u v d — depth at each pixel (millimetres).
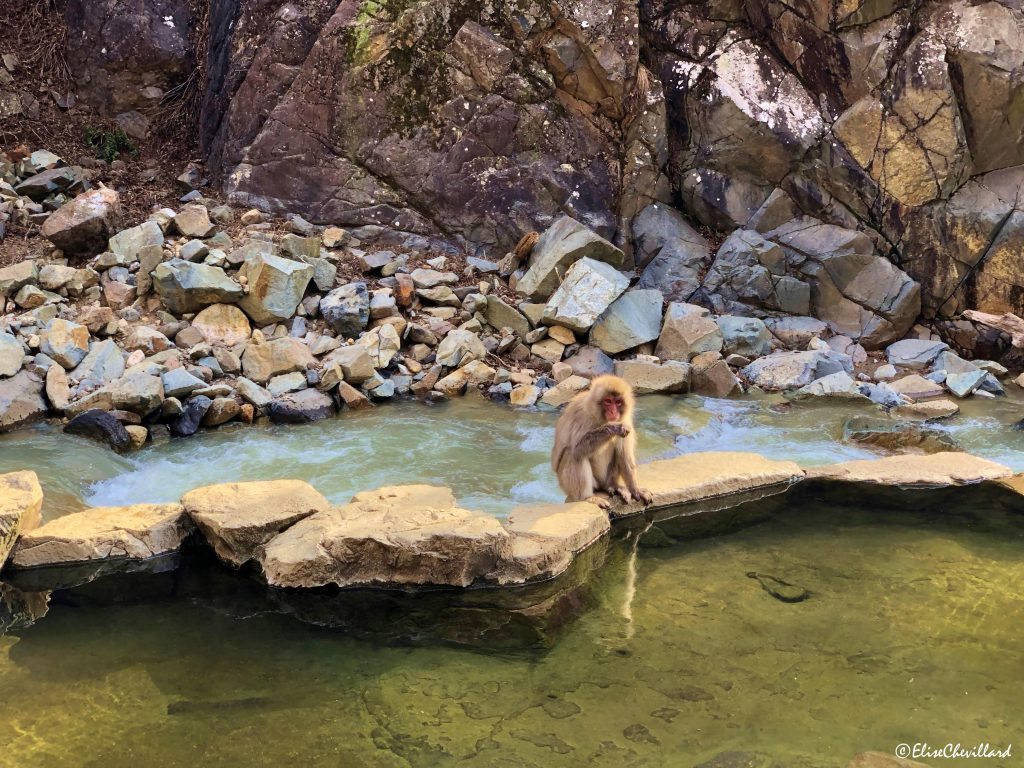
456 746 3184
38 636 3984
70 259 8500
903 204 9391
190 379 7137
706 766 3062
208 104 10695
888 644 3861
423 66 9773
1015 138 9211
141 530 4773
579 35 9617
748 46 9891
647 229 9883
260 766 3078
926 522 5199
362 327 8234
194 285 7867
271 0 10148
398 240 9820
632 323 8586
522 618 4168
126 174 10383
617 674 3656
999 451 6703
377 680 3633
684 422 7258
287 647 3904
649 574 4578
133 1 11016
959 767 3033
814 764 3064
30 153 10000
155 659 3793
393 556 4422
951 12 9219
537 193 9781
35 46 11016
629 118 9898
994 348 9016
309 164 9898
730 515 5336
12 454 6094
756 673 3646
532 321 8680
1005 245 9102
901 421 7332
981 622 4043
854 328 9234
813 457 6594
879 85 9391
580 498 5223
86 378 7133
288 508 4859
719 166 9891
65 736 3242
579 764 3080
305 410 7262
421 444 6777
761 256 9336
